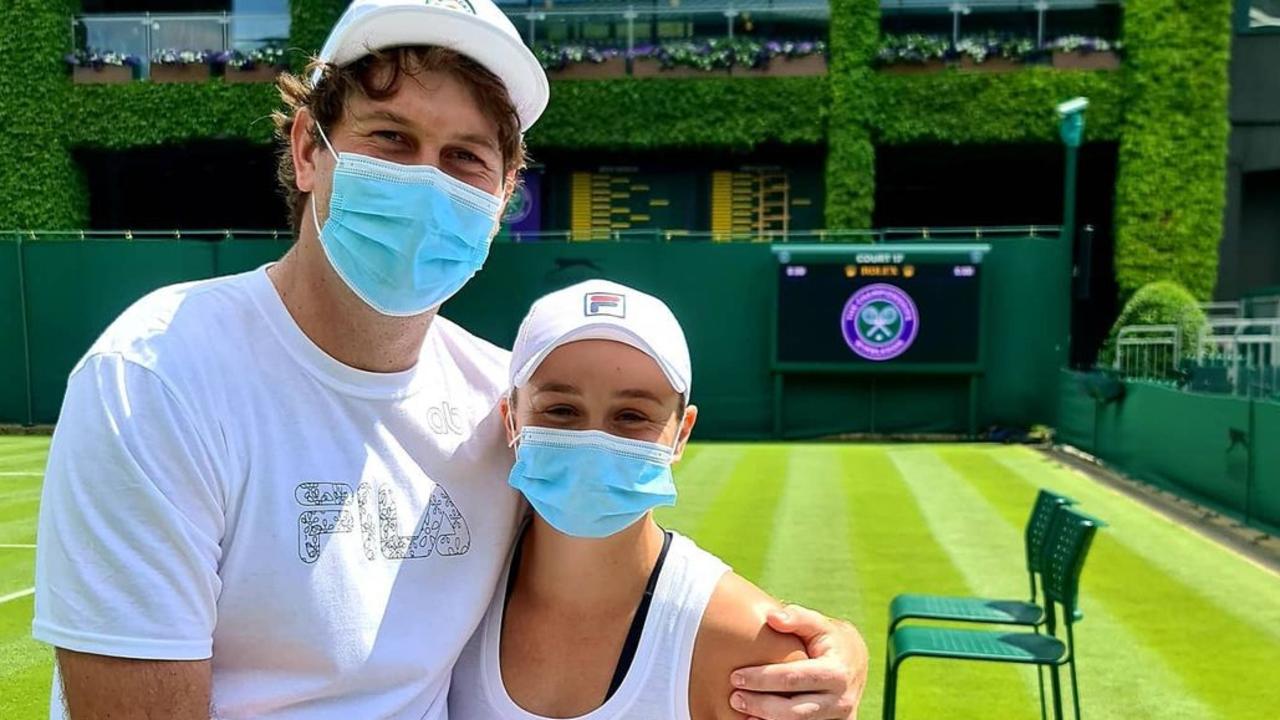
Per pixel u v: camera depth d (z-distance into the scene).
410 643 1.57
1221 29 15.79
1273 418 7.27
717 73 16.88
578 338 1.71
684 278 14.87
